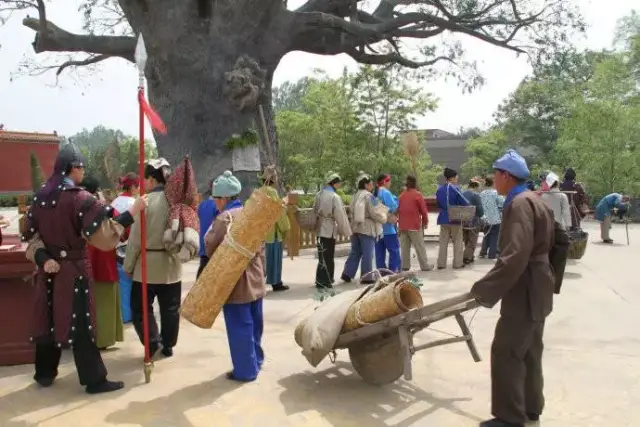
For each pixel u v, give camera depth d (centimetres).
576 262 1212
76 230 461
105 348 606
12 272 538
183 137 1598
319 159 3647
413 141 1109
